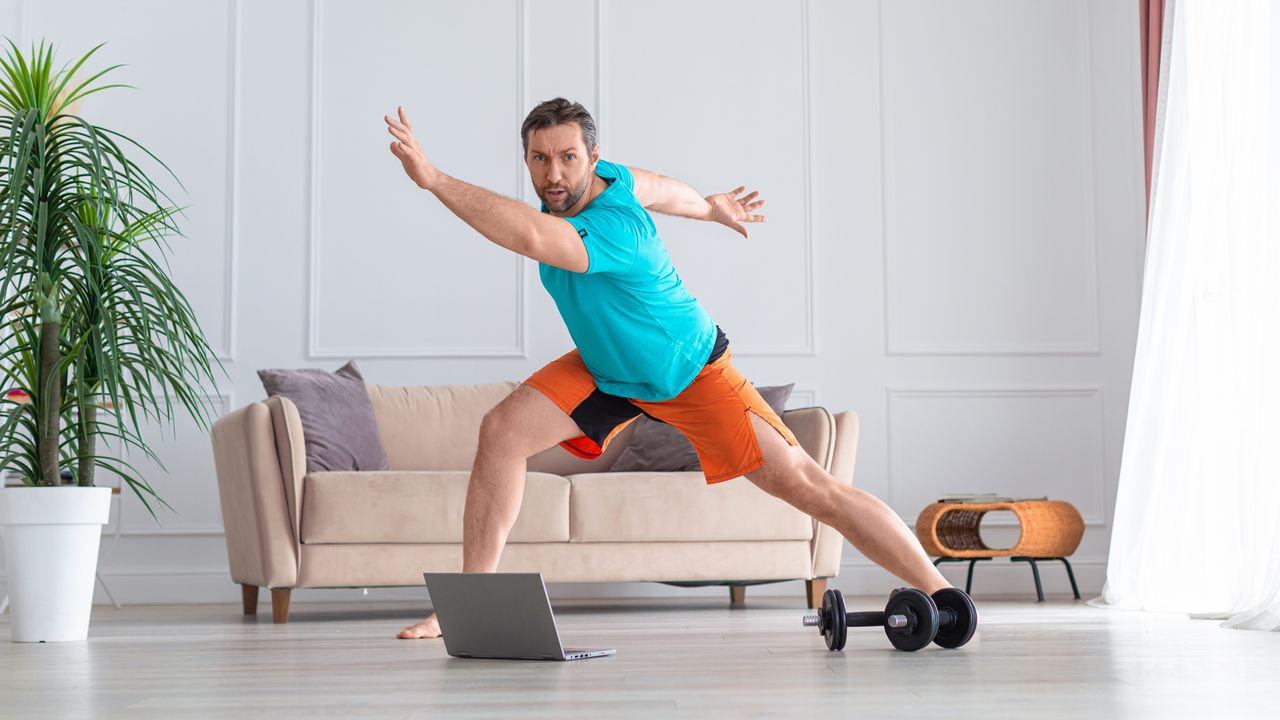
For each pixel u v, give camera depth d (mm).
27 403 2719
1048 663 1928
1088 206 4938
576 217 2154
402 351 4812
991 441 4863
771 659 2010
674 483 3736
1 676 1891
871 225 4938
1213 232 3713
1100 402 4887
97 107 4809
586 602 4445
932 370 4891
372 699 1516
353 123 4883
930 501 4828
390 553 3535
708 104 4961
